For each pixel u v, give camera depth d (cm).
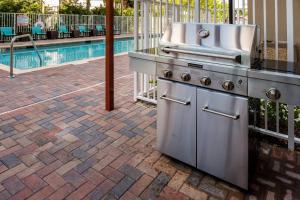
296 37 355
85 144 292
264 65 207
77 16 1534
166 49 230
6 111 382
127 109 399
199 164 234
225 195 211
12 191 213
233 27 202
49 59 1045
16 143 290
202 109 220
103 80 571
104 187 220
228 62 200
